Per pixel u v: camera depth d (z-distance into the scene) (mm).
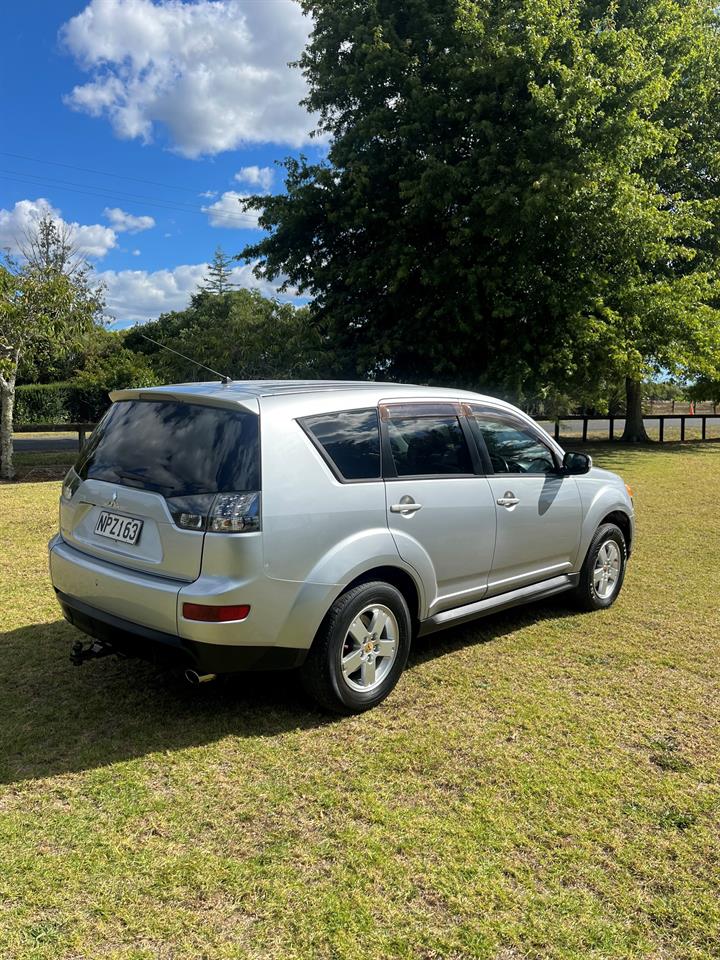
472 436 4645
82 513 4012
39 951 2225
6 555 7176
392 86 16891
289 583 3498
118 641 3730
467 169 15312
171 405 3838
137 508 3639
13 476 13555
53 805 3002
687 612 5719
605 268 17469
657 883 2586
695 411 49250
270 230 18969
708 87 20188
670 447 22672
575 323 16516
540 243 16047
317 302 19562
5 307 12289
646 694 4164
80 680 4270
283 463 3539
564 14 16312
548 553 5160
